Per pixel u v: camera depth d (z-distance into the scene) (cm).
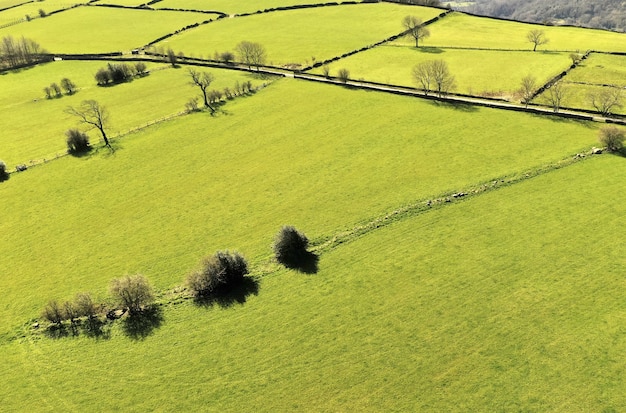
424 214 7050
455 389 4578
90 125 10900
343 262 6272
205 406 4594
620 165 7806
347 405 4516
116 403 4672
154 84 13150
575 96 10525
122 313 5728
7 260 6825
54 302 5678
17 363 5184
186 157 9188
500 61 13138
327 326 5356
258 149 9312
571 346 4906
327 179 8169
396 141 9194
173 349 5209
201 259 6312
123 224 7425
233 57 14362
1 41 17025
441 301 5566
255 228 7112
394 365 4862
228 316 5581
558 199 7125
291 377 4819
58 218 7669
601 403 4353
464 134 9231
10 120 11388
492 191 7431
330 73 13075
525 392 4497
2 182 8750
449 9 19212
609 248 6141
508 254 6175
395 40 15750
